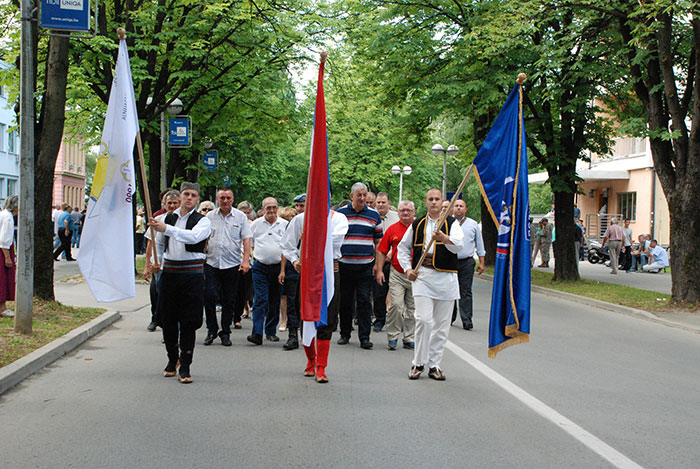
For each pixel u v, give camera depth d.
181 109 19.94
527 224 7.42
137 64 18.81
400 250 7.88
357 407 6.44
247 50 20.59
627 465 4.94
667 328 12.80
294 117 23.88
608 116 22.98
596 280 23.11
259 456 5.00
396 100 23.72
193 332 7.50
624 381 7.92
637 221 38.25
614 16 15.34
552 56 17.22
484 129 23.02
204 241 7.53
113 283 7.39
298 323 9.65
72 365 8.27
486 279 23.53
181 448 5.17
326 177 7.63
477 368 8.46
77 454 5.02
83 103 22.95
